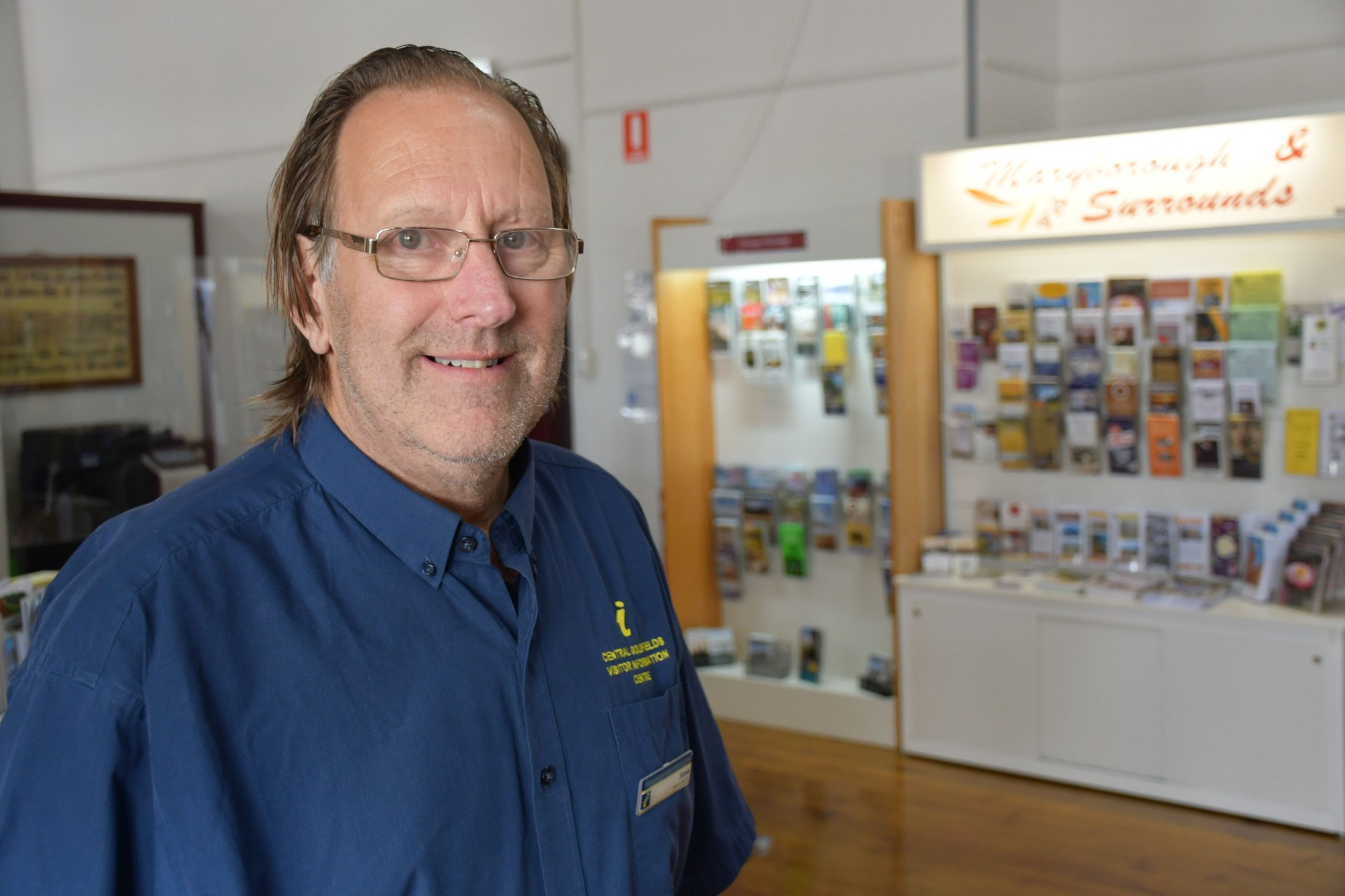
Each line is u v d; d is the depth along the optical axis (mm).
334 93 1081
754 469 4848
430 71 1063
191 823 892
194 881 890
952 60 4293
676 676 1313
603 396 5402
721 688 4773
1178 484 4082
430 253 1021
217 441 4734
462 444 1043
